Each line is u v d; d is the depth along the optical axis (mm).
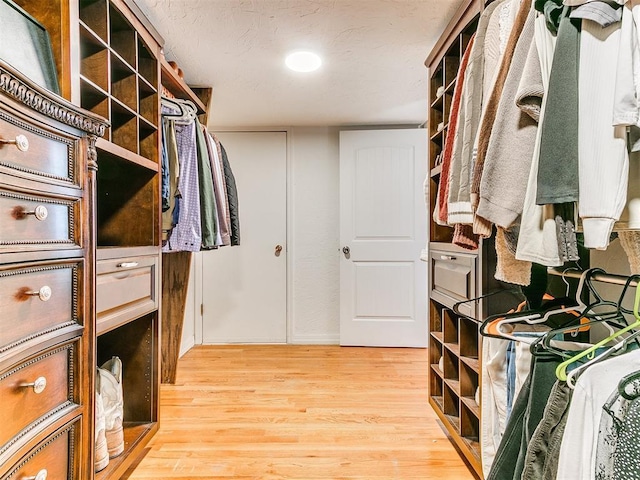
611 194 671
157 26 1677
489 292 1326
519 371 1066
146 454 1555
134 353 1615
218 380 2387
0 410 755
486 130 965
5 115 747
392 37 1780
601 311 1163
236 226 2402
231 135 3252
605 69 680
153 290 1577
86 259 1020
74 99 1088
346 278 3139
